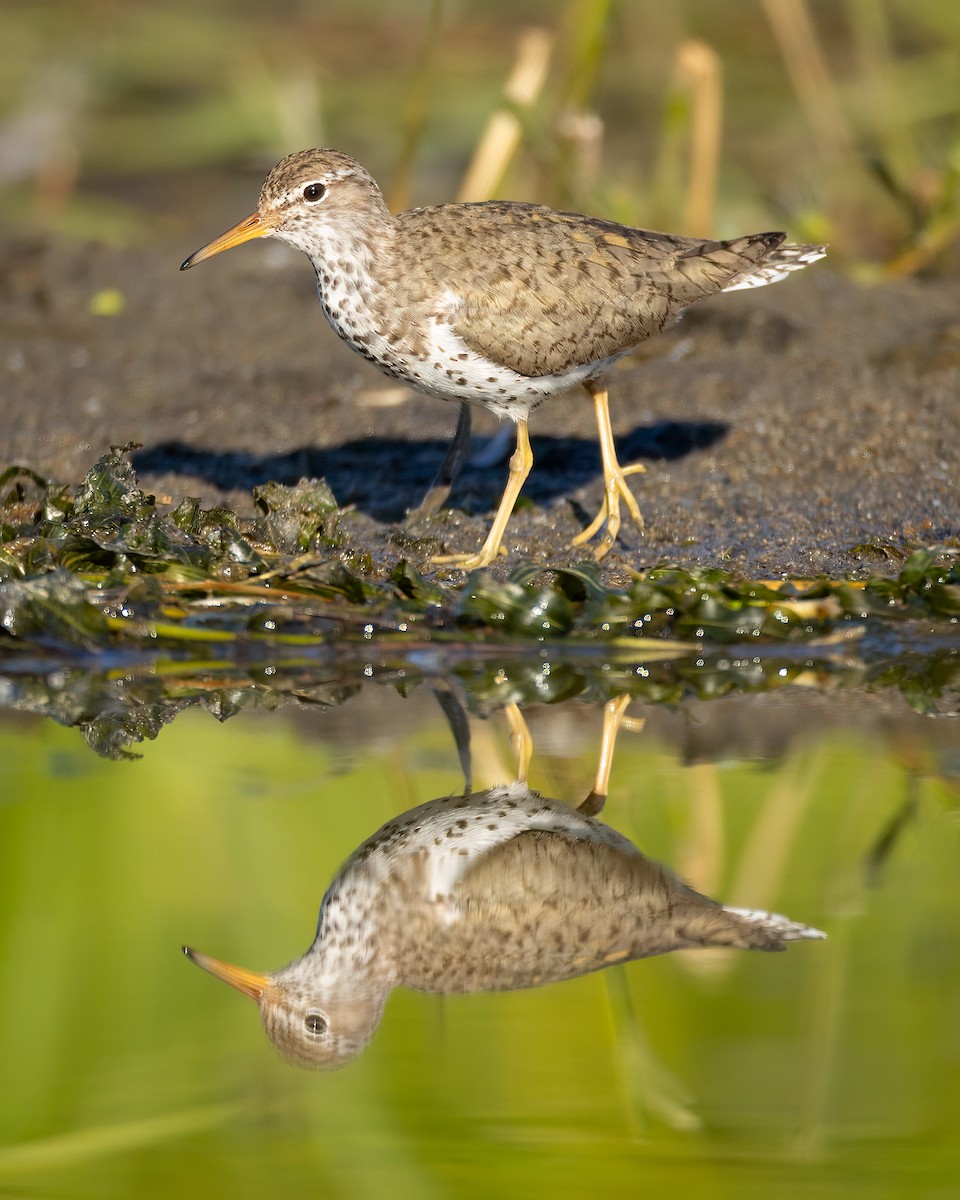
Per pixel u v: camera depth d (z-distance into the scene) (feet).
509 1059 22.82
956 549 39.86
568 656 36.47
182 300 60.13
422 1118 21.81
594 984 24.85
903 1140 21.01
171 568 37.96
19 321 58.13
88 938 25.80
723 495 44.83
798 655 36.81
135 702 34.96
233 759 31.81
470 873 27.73
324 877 27.55
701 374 52.37
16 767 31.19
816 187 69.77
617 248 40.42
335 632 36.91
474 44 94.22
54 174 80.74
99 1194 20.25
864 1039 23.00
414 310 38.83
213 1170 20.72
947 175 60.59
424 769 31.32
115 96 91.76
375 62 91.91
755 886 27.02
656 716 33.86
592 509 44.52
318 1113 21.79
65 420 49.96
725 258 41.37
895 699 34.63
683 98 62.80
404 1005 24.43
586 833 28.86
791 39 73.05
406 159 64.49
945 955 24.94
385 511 44.52
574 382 40.40
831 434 47.83
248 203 78.23
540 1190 20.11
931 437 47.34
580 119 62.44
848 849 28.19
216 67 93.45
